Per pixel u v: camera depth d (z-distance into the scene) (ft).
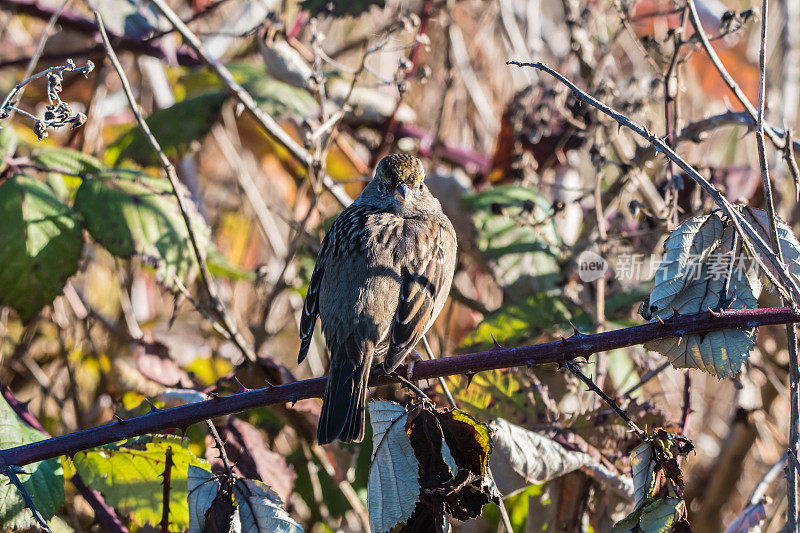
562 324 28.27
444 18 36.65
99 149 37.09
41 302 24.66
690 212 28.22
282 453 31.55
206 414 19.01
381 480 18.11
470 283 36.17
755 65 42.37
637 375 29.73
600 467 23.68
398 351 21.56
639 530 18.94
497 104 44.24
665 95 25.36
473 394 24.77
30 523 20.67
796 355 19.85
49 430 31.48
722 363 19.19
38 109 36.55
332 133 30.35
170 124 33.35
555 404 25.12
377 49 27.99
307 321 23.98
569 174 37.93
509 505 29.27
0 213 24.75
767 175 18.83
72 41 35.63
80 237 25.45
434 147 35.81
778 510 31.37
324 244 24.61
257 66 37.17
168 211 26.45
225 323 25.98
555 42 44.50
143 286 36.47
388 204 25.98
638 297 29.94
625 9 29.25
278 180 40.52
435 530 18.39
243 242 39.01
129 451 21.91
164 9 28.45
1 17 38.50
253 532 18.84
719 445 36.37
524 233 31.07
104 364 32.22
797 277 20.06
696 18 20.76
